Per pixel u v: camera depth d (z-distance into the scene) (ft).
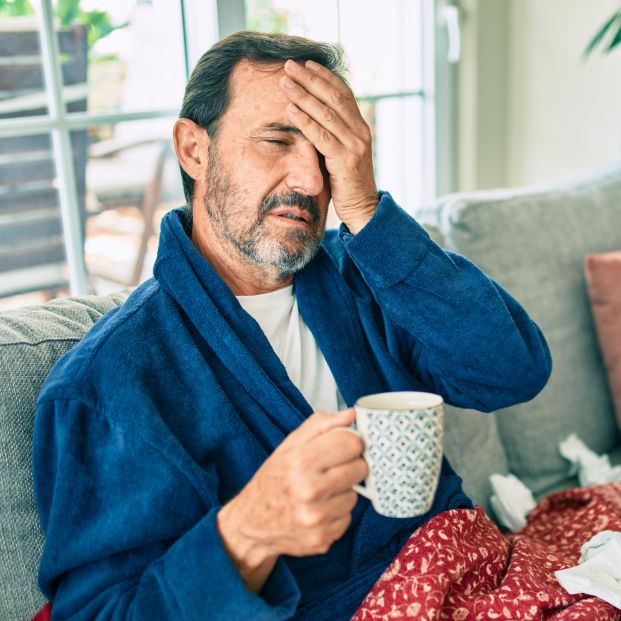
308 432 2.70
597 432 5.91
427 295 3.59
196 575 2.75
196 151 3.70
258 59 3.47
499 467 5.26
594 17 7.50
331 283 3.99
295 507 2.59
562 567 3.76
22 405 3.43
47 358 3.57
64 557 3.12
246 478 3.31
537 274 5.64
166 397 3.27
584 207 6.16
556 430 5.62
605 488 4.65
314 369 3.84
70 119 5.75
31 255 6.10
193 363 3.36
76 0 5.69
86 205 6.15
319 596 3.36
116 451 3.13
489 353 3.64
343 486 2.62
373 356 3.98
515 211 5.71
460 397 3.93
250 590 2.87
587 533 4.27
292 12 6.73
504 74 8.29
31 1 5.48
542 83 8.05
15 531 3.34
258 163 3.44
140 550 3.12
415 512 2.66
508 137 8.48
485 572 3.55
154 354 3.31
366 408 2.61
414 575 3.26
